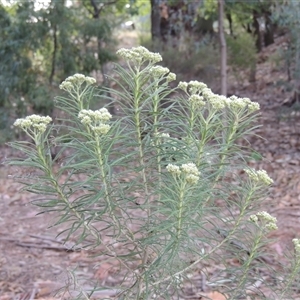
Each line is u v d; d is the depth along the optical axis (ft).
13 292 11.03
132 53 5.39
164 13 28.43
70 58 21.52
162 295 6.15
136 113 5.46
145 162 5.66
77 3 23.68
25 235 14.43
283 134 21.66
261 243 5.91
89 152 4.98
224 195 5.59
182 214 4.95
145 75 5.61
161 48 26.71
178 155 5.43
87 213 5.57
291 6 20.42
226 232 5.88
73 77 5.47
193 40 27.73
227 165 5.60
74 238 13.60
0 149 21.62
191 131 5.43
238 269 5.98
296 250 6.05
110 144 4.97
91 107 17.33
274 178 17.53
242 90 29.19
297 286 6.55
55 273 11.75
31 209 16.66
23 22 20.84
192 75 26.32
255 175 5.58
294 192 16.21
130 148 5.80
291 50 22.35
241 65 29.48
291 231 13.28
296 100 23.15
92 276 10.97
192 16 28.84
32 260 12.60
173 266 5.91
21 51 21.27
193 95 5.43
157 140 5.60
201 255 5.95
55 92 20.86
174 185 4.84
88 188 5.44
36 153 5.16
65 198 5.42
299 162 18.70
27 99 21.42
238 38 29.71
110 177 5.05
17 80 21.06
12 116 21.74
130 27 33.88
